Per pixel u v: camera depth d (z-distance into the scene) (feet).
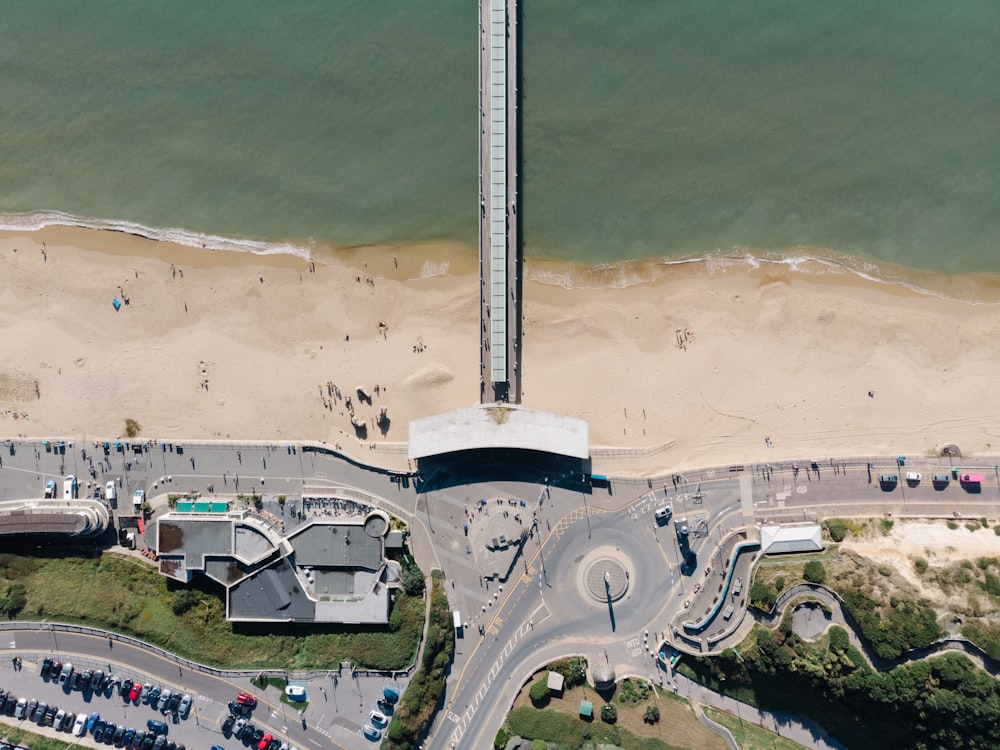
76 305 285.64
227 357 284.61
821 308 282.97
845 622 255.29
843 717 259.19
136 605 271.08
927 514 273.95
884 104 282.56
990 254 281.74
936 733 245.04
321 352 285.02
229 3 286.46
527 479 277.03
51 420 282.56
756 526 273.95
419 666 270.26
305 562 269.85
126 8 286.25
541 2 285.23
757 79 284.20
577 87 286.05
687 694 272.31
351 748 270.05
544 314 287.07
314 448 279.49
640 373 283.79
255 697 271.49
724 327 284.00
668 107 285.64
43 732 269.23
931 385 278.87
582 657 272.92
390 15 286.66
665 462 279.69
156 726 269.44
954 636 244.63
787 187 285.23
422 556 276.00
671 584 274.16
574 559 275.59
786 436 279.28
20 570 273.33
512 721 269.64
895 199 283.79
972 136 281.95
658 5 284.20
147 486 279.28
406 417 282.77
